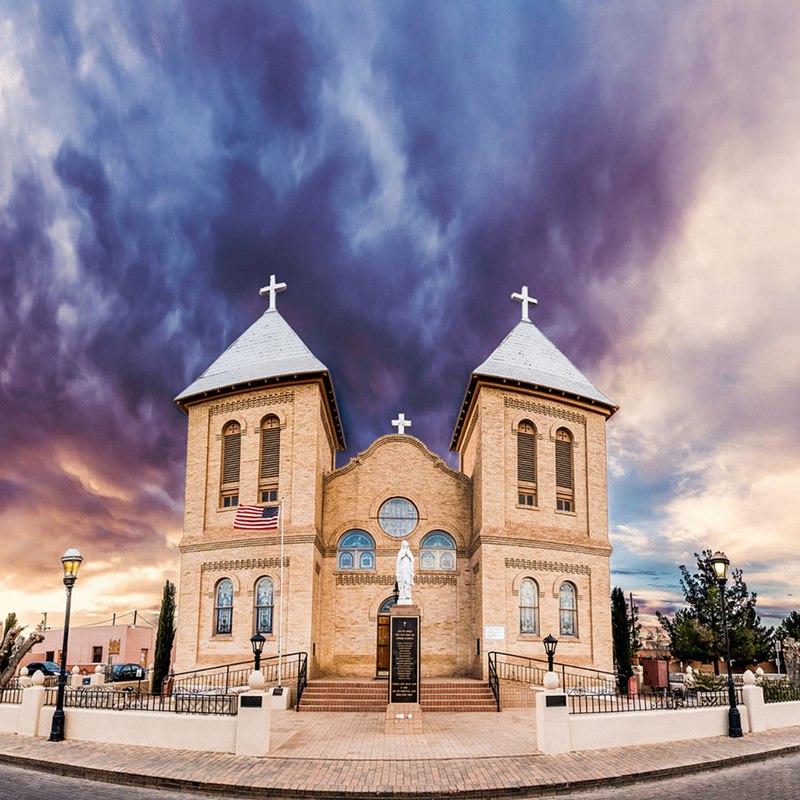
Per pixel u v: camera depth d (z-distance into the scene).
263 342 35.31
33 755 18.44
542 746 18.73
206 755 18.34
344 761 17.67
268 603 30.50
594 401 34.91
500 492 31.80
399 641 23.17
